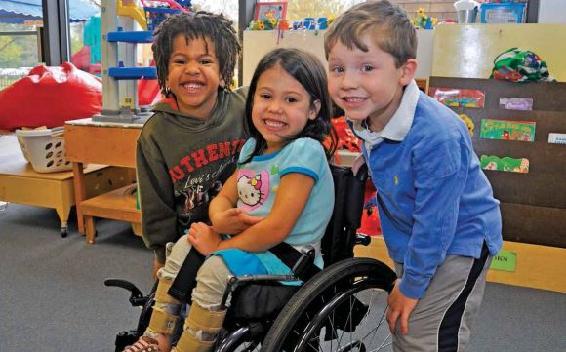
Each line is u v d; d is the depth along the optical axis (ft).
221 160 4.42
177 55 4.12
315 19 8.60
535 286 7.00
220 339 3.31
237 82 9.11
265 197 3.64
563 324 6.07
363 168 3.70
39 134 8.41
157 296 3.61
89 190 8.94
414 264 3.33
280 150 3.66
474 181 3.56
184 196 4.42
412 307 3.46
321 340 4.16
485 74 7.43
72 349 5.36
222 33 4.23
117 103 8.43
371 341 4.92
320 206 3.56
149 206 4.42
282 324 3.05
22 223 9.29
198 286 3.30
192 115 4.34
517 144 6.80
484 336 5.77
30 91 8.84
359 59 3.12
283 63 3.53
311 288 3.22
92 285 6.84
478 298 3.65
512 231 7.05
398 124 3.31
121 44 8.39
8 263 7.50
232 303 3.28
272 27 8.76
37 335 5.60
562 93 6.57
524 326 6.01
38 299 6.42
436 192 3.19
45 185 8.54
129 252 8.05
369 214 7.24
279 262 3.43
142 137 4.43
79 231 8.69
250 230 3.44
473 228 3.50
